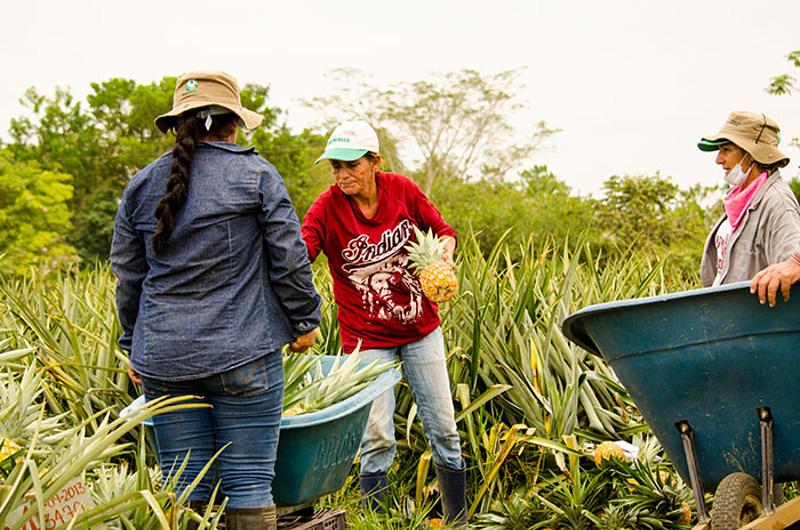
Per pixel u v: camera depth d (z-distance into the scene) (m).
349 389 4.25
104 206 39.22
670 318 3.83
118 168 43.19
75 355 5.67
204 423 3.67
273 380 3.63
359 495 5.18
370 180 4.77
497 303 6.03
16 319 6.81
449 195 35.47
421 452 5.60
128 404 5.59
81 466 2.78
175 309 3.53
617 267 7.93
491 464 5.23
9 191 30.34
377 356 4.89
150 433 3.92
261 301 3.61
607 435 5.57
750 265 4.52
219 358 3.49
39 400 5.74
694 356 3.85
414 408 5.42
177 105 3.66
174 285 3.54
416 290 4.85
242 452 3.61
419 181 43.69
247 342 3.53
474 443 5.37
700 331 3.81
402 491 5.28
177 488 3.63
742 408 3.87
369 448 4.91
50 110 44.59
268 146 41.28
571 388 5.60
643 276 7.99
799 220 4.41
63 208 31.91
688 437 3.99
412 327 4.88
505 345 5.80
